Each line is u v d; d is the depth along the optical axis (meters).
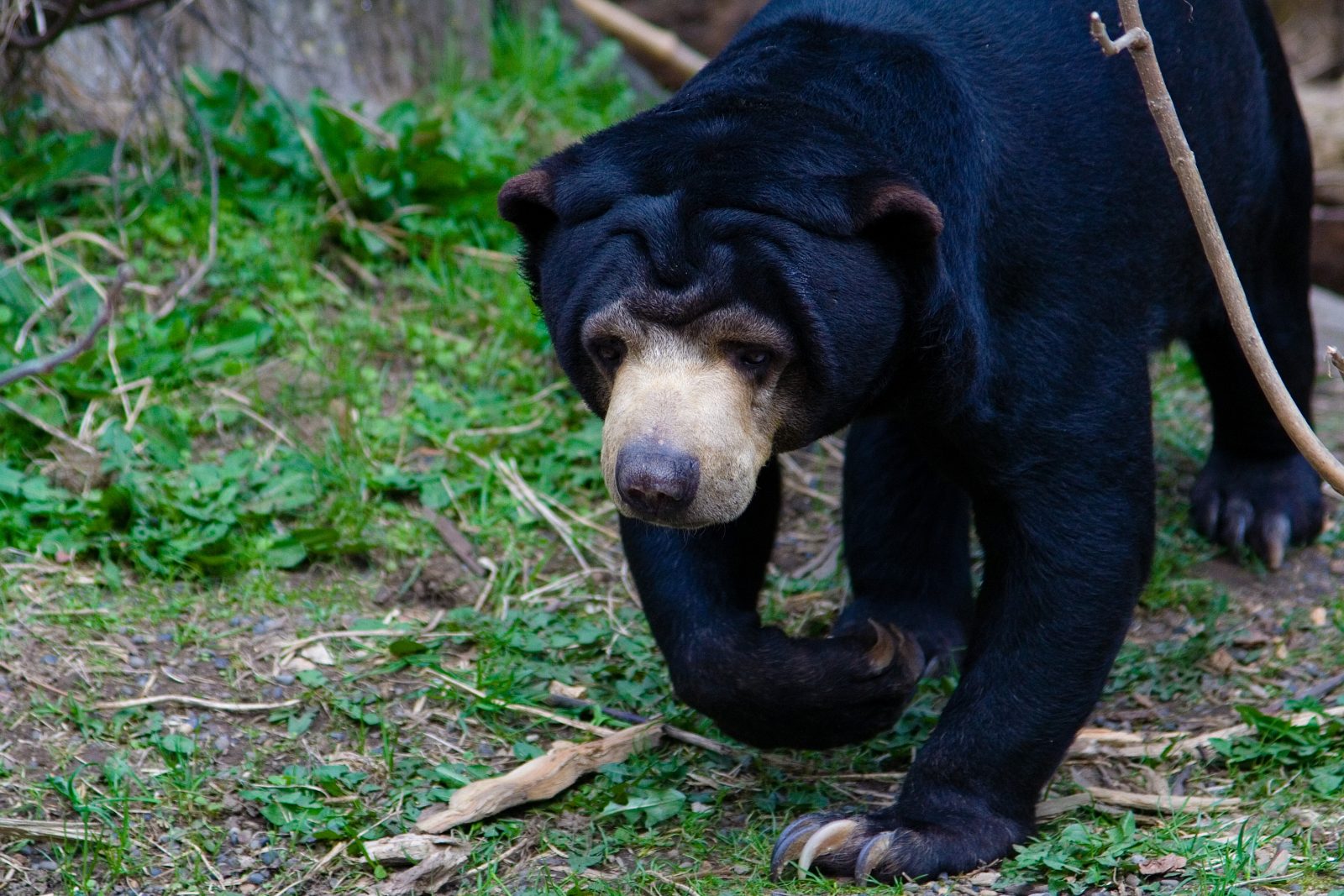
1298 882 5.83
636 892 6.11
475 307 10.55
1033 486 6.25
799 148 5.64
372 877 6.36
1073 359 6.28
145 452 8.94
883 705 6.51
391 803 6.77
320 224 10.70
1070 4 6.69
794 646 6.41
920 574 8.18
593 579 8.73
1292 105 8.49
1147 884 5.88
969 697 6.39
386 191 10.80
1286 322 8.91
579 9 14.90
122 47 11.48
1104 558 6.28
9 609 7.70
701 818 6.65
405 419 9.60
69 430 9.06
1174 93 6.99
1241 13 7.70
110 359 9.36
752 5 17.81
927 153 5.97
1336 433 10.37
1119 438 6.38
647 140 5.77
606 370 5.80
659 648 7.33
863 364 5.77
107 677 7.37
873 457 8.12
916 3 6.51
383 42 12.49
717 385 5.54
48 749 6.89
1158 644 8.16
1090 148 6.46
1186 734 7.34
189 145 11.04
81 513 8.38
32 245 10.02
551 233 6.07
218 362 9.66
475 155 11.34
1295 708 7.36
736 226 5.47
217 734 7.14
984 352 6.02
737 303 5.49
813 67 6.17
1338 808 6.50
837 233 5.57
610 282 5.59
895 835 6.12
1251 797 6.76
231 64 11.82
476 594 8.52
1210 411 10.93
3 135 10.85
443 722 7.41
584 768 6.96
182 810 6.63
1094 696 6.37
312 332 10.04
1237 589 8.90
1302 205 8.73
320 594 8.30
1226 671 7.94
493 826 6.61
